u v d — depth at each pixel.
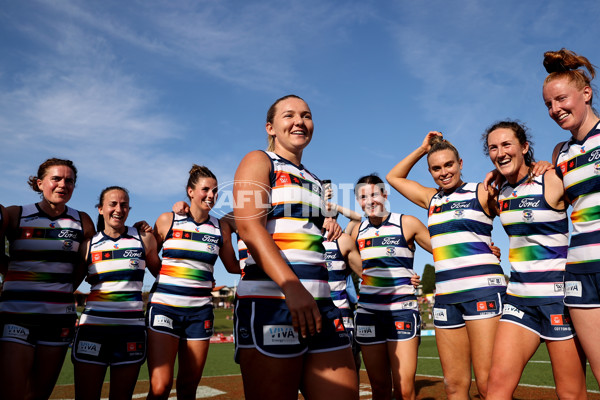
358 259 5.16
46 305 3.71
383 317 4.46
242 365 2.04
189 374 4.28
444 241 3.85
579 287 2.70
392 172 4.58
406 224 4.62
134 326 4.05
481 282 3.62
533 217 3.09
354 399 2.11
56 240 3.85
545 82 2.86
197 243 4.44
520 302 3.09
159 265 4.41
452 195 3.90
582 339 2.70
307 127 2.32
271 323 1.99
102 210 4.19
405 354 4.27
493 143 3.28
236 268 4.82
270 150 2.51
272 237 2.11
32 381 3.71
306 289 1.91
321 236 2.26
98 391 3.90
